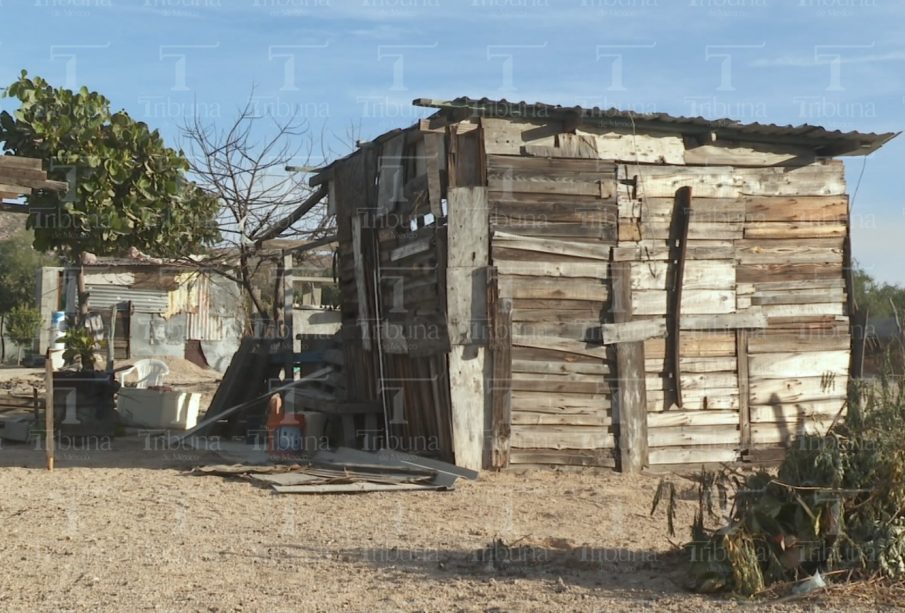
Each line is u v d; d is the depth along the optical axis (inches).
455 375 509.0
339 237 638.5
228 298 1525.6
